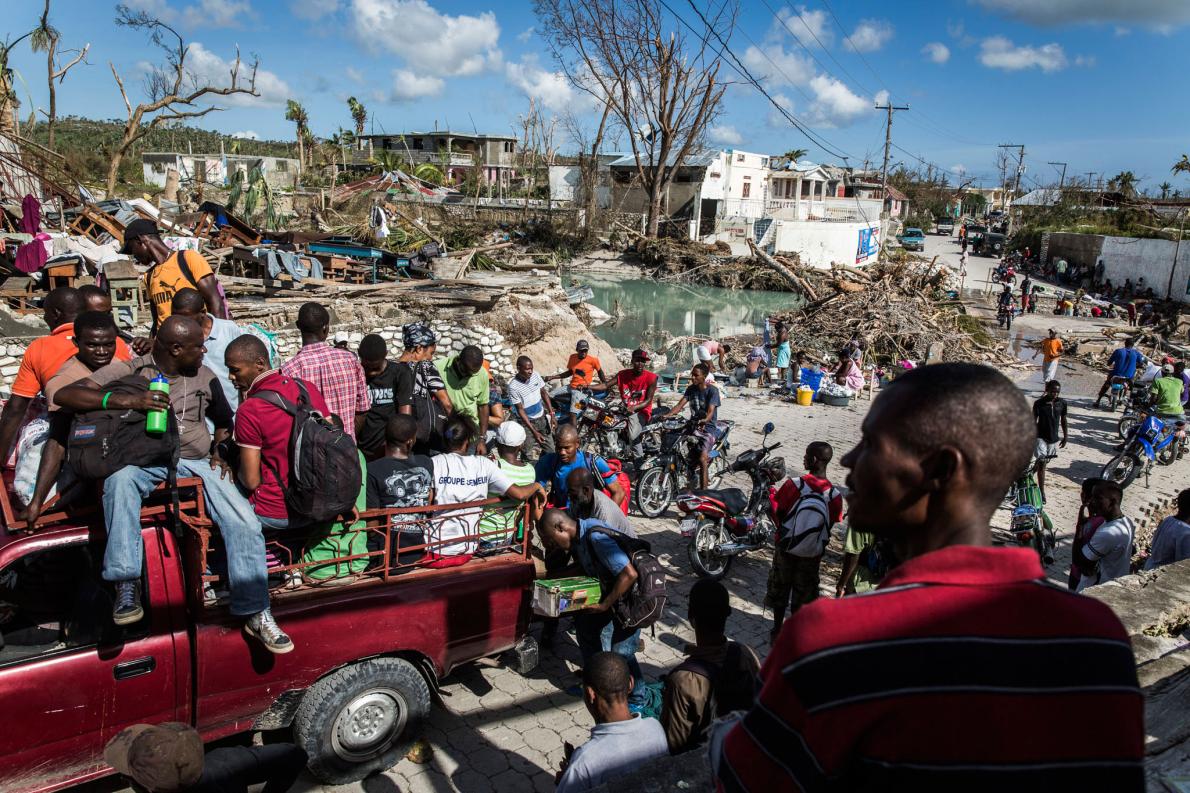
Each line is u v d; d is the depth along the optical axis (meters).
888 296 25.50
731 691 3.51
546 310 17.84
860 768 0.94
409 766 4.63
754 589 7.47
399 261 19.27
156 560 3.74
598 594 4.89
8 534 3.74
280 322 13.33
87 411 3.50
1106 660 0.94
